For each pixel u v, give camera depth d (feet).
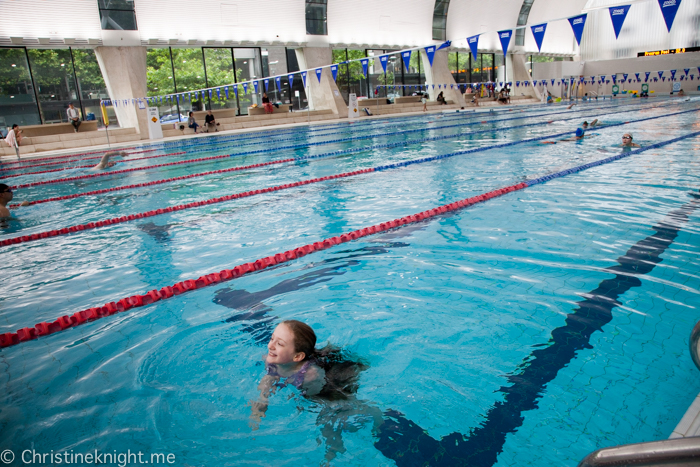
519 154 25.00
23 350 7.66
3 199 17.62
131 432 5.33
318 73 40.78
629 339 6.57
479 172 20.51
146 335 7.86
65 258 12.46
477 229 12.26
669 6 18.67
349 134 44.47
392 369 6.23
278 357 5.95
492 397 5.54
